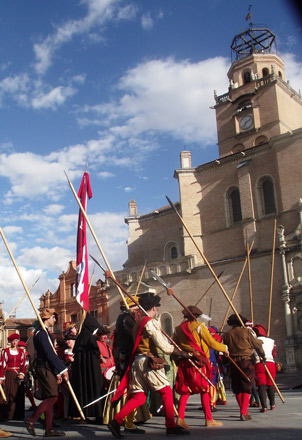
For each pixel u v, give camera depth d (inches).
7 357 457.1
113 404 363.3
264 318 1347.2
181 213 1721.2
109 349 452.4
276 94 1736.0
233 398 650.8
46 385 322.7
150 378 298.5
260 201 1524.4
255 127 1743.4
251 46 1957.4
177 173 1722.4
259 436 275.1
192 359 331.9
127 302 380.5
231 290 1435.8
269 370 444.5
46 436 316.5
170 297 1567.4
